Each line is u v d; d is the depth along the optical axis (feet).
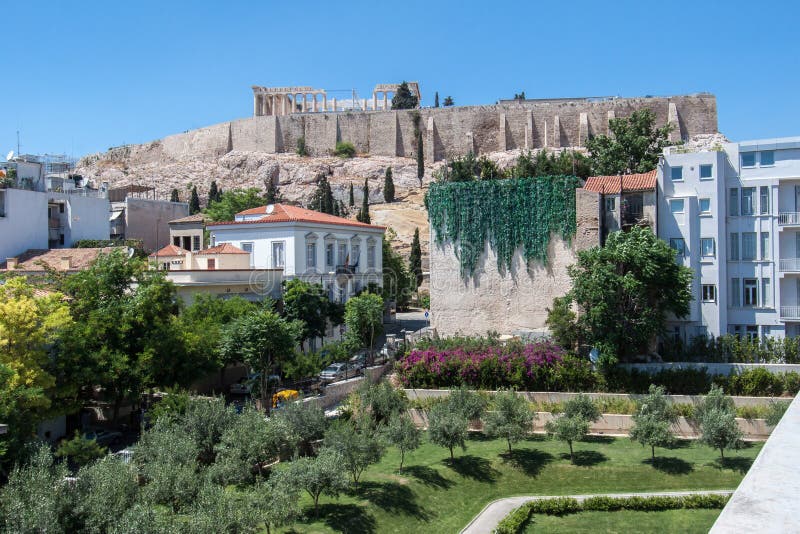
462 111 506.48
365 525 92.17
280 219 203.41
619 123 245.65
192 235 277.44
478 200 170.81
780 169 151.84
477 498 106.52
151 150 613.11
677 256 154.51
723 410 116.06
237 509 73.72
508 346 147.43
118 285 142.72
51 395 118.11
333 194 473.67
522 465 115.44
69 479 75.92
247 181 507.71
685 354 146.61
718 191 153.17
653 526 94.73
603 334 136.26
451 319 172.55
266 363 141.28
